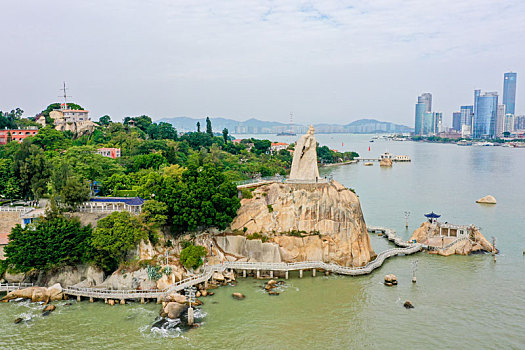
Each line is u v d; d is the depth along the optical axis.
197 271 97.31
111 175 143.62
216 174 109.44
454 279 100.69
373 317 82.31
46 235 90.12
